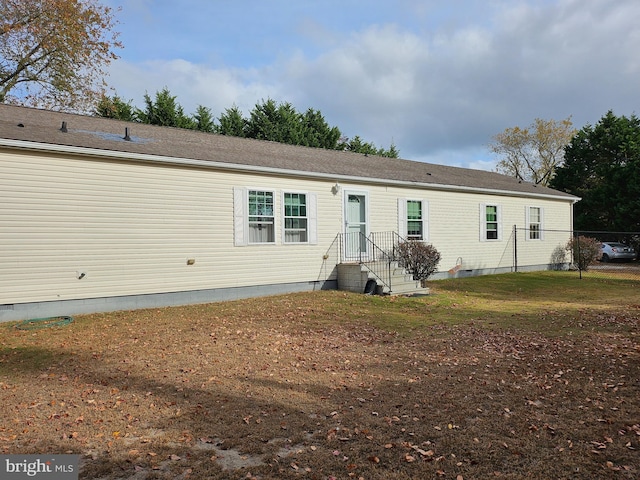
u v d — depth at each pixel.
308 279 12.84
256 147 14.83
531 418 4.08
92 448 3.50
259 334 7.77
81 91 21.77
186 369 5.67
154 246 10.15
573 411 4.25
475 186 17.42
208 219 10.97
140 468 3.19
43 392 4.82
